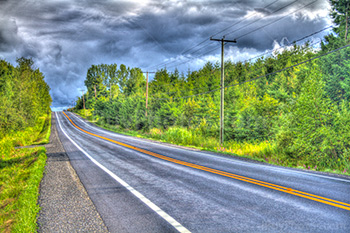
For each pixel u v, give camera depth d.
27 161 14.70
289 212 4.91
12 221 5.25
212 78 52.00
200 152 16.00
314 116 14.60
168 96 43.72
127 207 5.55
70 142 24.77
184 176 8.71
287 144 15.62
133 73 82.12
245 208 5.23
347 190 6.43
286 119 16.41
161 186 7.36
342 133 13.59
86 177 8.88
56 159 13.85
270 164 11.34
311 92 14.66
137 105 44.97
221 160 12.52
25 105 42.38
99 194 6.67
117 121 56.91
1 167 14.63
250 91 42.09
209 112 33.31
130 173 9.44
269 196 6.04
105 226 4.54
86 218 4.96
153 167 10.63
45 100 86.75
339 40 31.08
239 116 26.58
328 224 4.27
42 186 7.70
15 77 41.44
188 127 35.59
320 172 9.20
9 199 7.38
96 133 39.16
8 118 33.81
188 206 5.49
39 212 5.38
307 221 4.42
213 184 7.43
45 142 25.36
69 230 4.42
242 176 8.49
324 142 13.35
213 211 5.12
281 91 32.88
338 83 22.59
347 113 13.84
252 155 15.45
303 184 7.18
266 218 4.63
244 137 25.55
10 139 26.52
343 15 31.58
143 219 4.81
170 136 25.86
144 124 42.06
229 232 4.08
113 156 14.39
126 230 4.33
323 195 6.00
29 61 46.38
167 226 4.43
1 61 40.72
